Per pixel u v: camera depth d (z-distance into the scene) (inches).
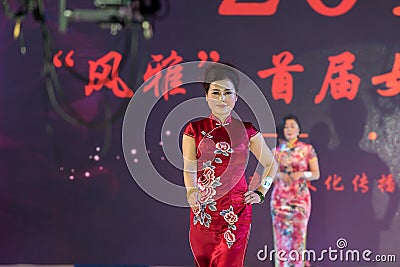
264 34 459.5
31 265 469.7
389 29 454.3
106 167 466.0
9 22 467.5
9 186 468.1
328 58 456.4
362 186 454.9
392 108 452.8
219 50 461.4
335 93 455.5
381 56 454.3
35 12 368.2
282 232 431.5
